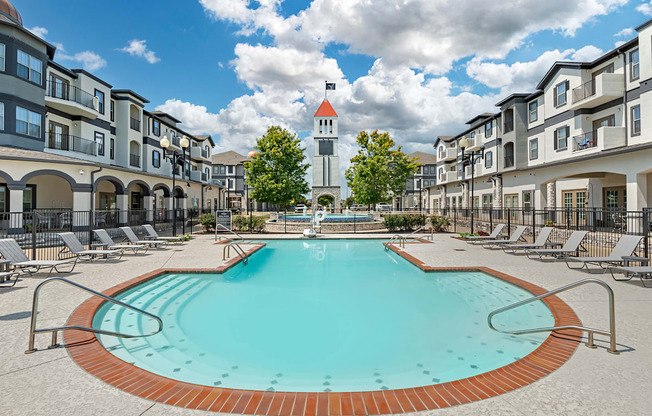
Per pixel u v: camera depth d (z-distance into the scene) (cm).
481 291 738
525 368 332
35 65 1717
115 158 2442
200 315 579
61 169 1561
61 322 458
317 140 4566
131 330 499
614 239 1243
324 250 1401
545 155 2191
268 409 265
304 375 376
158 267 900
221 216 1842
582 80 1897
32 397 276
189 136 3644
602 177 1817
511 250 1236
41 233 1433
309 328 521
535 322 529
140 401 274
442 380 362
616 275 782
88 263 962
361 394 287
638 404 266
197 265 932
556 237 1473
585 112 1864
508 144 2616
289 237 1748
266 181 3088
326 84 5081
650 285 677
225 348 447
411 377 370
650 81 1475
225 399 280
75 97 2034
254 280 848
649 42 1477
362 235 1859
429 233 1980
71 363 341
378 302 657
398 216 2098
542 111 2247
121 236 1788
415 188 6041
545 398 277
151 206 2284
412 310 605
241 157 6562
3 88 1567
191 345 455
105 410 259
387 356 423
